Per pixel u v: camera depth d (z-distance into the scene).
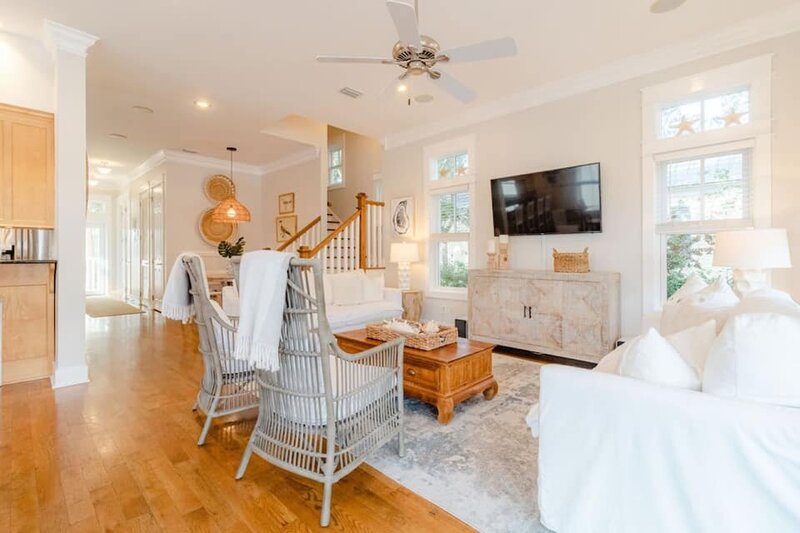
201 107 5.02
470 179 5.18
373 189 8.25
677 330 2.20
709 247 3.56
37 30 3.39
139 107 5.02
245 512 1.73
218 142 6.66
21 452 2.23
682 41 3.49
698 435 1.23
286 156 7.56
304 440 1.84
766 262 2.69
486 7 3.02
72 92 3.39
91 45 3.45
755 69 3.22
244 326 1.78
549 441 1.56
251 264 1.81
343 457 1.88
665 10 3.05
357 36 3.43
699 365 1.48
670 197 3.74
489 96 4.70
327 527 1.64
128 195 9.77
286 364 1.84
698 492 1.23
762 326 1.23
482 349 2.93
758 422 1.14
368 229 6.15
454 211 5.53
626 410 1.36
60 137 3.35
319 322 1.69
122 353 4.43
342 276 4.97
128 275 9.73
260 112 5.19
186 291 2.54
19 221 3.47
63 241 3.37
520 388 3.33
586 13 3.09
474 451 2.28
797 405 1.17
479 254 5.11
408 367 2.86
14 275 3.43
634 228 3.87
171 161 7.26
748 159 3.33
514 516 1.71
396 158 6.08
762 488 1.14
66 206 3.38
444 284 5.69
